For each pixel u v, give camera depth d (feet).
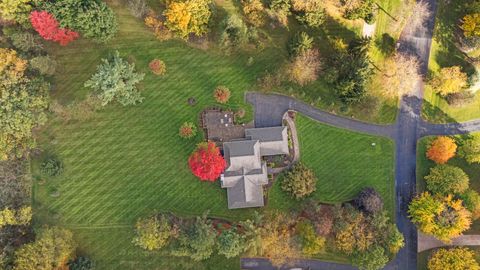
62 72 290.56
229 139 292.40
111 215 287.28
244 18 297.94
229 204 283.79
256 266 287.48
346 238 267.39
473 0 302.66
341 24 299.99
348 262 289.94
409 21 302.66
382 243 277.23
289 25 299.79
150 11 293.43
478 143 292.20
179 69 296.51
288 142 295.48
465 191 283.79
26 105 265.34
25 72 274.16
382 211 278.05
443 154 287.07
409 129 302.45
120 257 285.02
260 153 287.48
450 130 303.68
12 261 263.70
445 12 304.91
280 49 300.40
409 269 294.87
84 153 289.53
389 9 302.66
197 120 294.05
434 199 280.51
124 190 288.92
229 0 299.17
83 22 266.77
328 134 299.79
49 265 258.37
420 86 303.07
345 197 294.87
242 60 298.97
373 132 300.61
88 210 286.87
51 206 285.23
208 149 267.39
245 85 297.74
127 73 277.23
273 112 298.15
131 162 290.76
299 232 273.13
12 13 266.16
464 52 301.84
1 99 261.44
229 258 286.66
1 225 266.16
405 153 300.61
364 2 283.38
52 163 280.10
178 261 286.46
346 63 278.87
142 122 293.02
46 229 266.57
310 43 283.59
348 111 298.35
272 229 270.05
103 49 294.25
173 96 295.07
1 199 276.82
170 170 291.17
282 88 297.74
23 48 273.54
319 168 296.71
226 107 295.69
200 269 286.05
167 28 285.64
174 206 288.92
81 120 290.15
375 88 300.61
